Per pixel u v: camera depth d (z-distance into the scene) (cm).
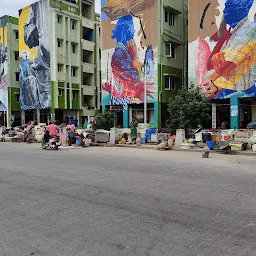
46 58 3609
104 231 474
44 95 3650
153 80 2803
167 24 2892
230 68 2336
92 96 4066
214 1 2416
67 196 682
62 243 431
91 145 2133
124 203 622
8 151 1669
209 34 2441
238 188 753
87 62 4056
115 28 3033
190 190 729
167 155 1511
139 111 2934
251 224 499
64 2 3709
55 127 1859
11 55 4103
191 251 402
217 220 520
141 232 468
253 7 2230
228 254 392
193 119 2275
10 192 727
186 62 3045
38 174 941
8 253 402
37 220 529
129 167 1080
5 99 4094
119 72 3003
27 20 3797
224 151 1627
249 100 2420
